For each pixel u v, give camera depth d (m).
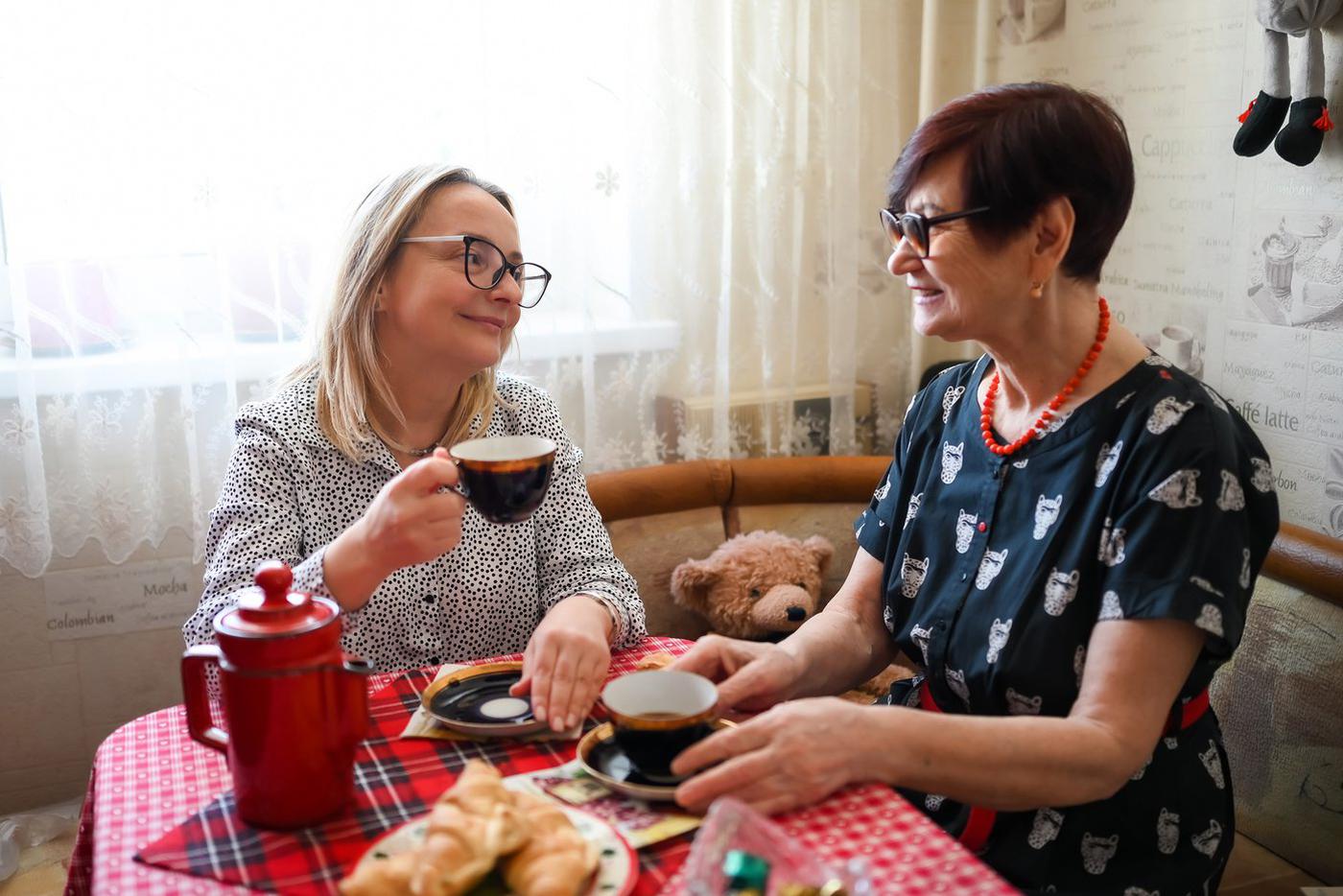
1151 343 2.45
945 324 1.41
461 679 1.41
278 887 1.00
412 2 2.25
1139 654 1.23
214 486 2.32
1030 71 2.68
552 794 1.14
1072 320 1.39
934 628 1.46
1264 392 2.18
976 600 1.42
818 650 1.49
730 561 2.31
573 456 1.83
